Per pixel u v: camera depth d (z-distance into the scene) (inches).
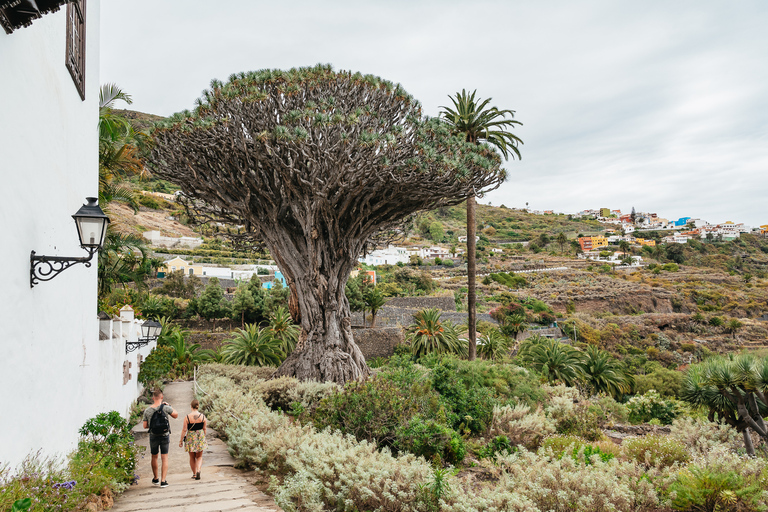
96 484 222.7
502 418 532.7
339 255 706.2
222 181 673.0
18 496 152.6
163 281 2181.3
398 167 628.1
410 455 327.3
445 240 6756.9
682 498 259.8
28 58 198.7
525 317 3144.7
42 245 213.6
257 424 370.9
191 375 1000.9
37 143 209.2
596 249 6884.8
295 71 661.3
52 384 224.8
